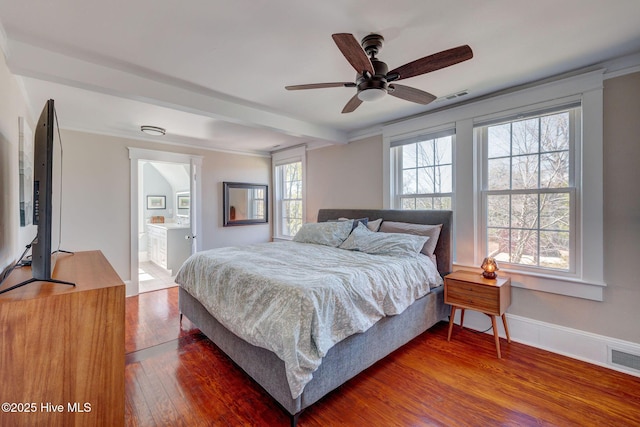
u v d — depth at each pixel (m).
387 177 3.67
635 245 2.12
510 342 2.67
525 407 1.82
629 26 1.73
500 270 2.74
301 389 1.53
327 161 4.50
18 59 1.79
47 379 1.08
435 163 3.30
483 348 2.57
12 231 1.88
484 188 2.92
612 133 2.18
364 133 3.97
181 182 6.29
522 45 1.94
